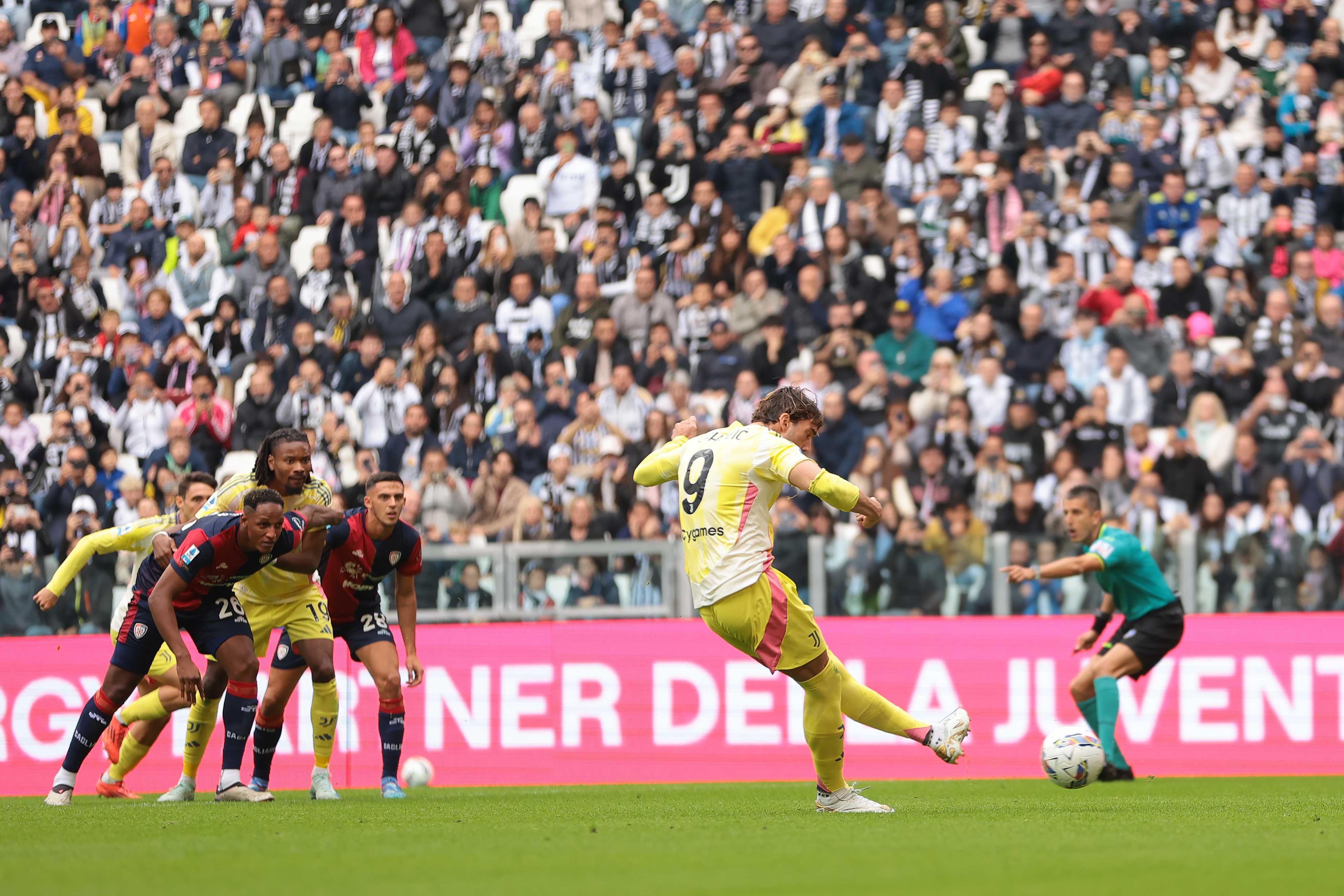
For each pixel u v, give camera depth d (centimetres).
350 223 4856
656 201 4691
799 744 2950
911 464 3897
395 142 5088
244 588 2269
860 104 4791
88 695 3042
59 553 4231
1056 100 4712
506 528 3909
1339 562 3253
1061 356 4144
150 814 1919
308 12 5444
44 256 5059
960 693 2978
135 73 5459
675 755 2989
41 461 4494
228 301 4762
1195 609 3284
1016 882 1073
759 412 1706
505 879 1102
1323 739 2852
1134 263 4344
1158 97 4681
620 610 3131
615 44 5156
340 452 4344
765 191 4716
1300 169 4456
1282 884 1055
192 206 5125
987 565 3281
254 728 2658
